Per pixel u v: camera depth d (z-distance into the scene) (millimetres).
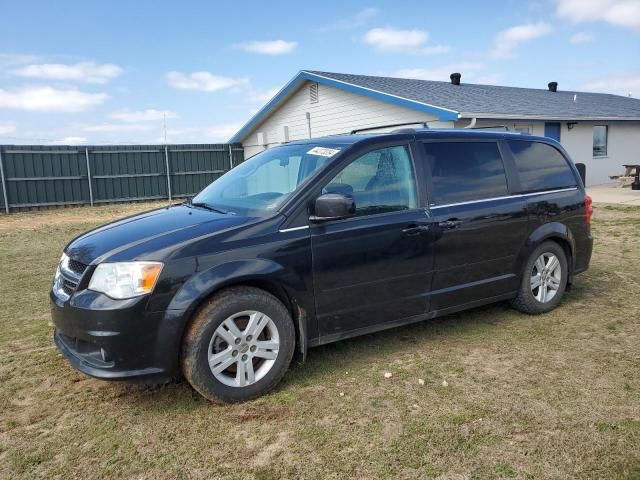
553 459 2766
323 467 2752
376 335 4621
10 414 3367
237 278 3332
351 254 3775
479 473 2668
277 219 3578
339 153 3920
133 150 19422
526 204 4793
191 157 20844
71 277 3395
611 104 22641
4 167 16734
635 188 16766
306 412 3309
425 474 2670
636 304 5328
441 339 4492
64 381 3830
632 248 8102
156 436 3080
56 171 17812
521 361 3996
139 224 3801
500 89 21344
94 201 18781
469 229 4375
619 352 4125
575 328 4688
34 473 2756
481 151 4672
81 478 2711
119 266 3178
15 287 6598
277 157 4457
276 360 3549
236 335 3396
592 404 3314
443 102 14945
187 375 3295
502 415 3205
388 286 3990
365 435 3031
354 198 3859
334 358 4129
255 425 3176
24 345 4555
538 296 5023
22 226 13133
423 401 3404
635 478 2604
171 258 3207
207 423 3211
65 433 3135
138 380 3197
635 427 3043
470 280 4477
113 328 3104
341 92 17328
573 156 18266
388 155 4121
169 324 3172
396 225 3967
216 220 3637
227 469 2756
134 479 2695
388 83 18109
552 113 16328
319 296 3689
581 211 5316
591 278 6371
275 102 19672
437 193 4289
